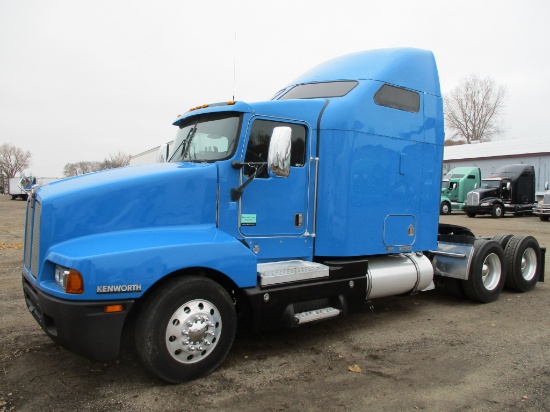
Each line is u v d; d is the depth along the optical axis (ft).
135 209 12.79
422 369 13.89
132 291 11.60
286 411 11.23
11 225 62.39
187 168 13.80
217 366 13.39
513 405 11.59
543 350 15.56
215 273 13.57
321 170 16.35
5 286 24.14
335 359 14.70
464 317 19.69
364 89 17.30
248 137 14.67
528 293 24.36
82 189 12.37
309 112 16.26
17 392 12.03
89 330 11.26
